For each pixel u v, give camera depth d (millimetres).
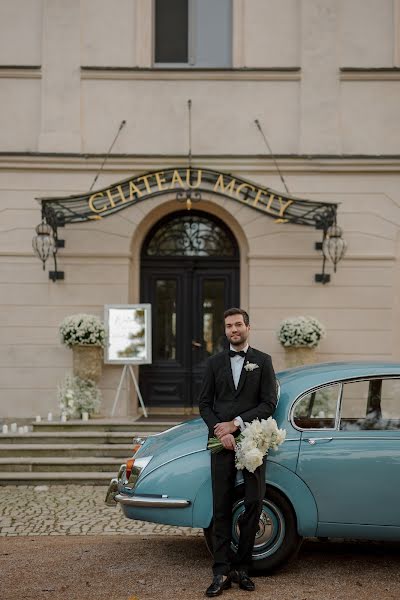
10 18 10945
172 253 11297
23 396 10461
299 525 4781
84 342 9914
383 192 10695
